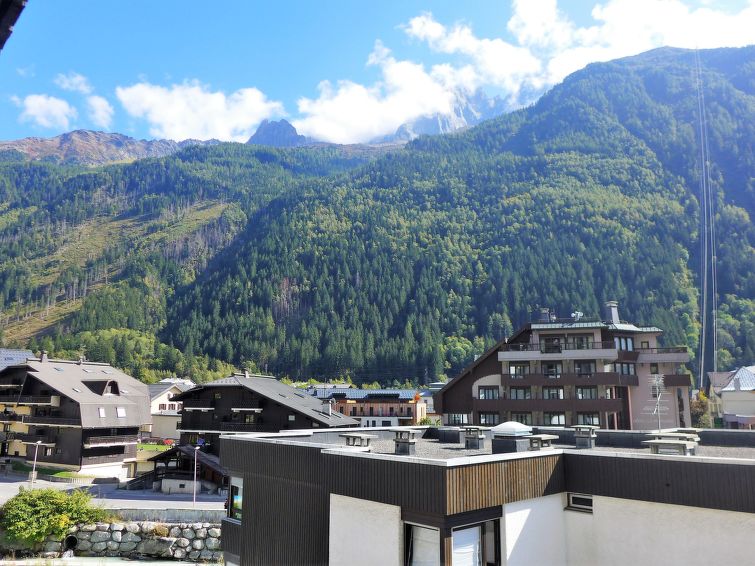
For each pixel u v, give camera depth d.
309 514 16.03
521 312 176.88
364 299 196.88
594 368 56.25
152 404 109.25
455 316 181.75
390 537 13.45
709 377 104.06
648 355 58.78
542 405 55.03
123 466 69.62
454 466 12.51
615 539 14.19
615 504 14.28
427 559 12.84
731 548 12.40
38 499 41.56
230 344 183.75
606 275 179.88
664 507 13.48
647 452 18.34
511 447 16.59
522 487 13.97
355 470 14.45
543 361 57.72
